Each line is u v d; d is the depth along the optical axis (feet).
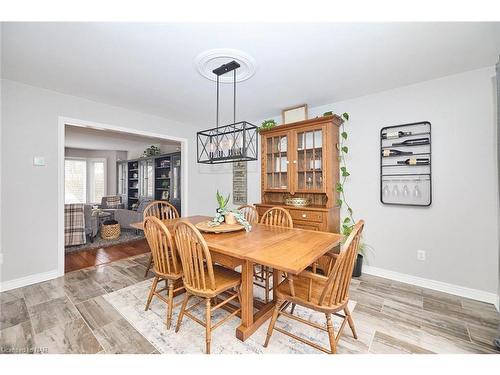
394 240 8.68
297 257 4.48
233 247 5.13
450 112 7.59
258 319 5.77
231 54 6.28
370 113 9.16
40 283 8.30
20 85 8.09
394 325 5.85
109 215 16.79
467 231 7.36
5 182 7.82
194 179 14.20
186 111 11.34
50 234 8.72
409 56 6.44
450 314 6.34
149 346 5.09
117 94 9.15
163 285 8.03
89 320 6.02
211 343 5.18
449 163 7.63
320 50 6.13
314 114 10.65
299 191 9.88
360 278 8.79
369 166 9.21
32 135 8.36
